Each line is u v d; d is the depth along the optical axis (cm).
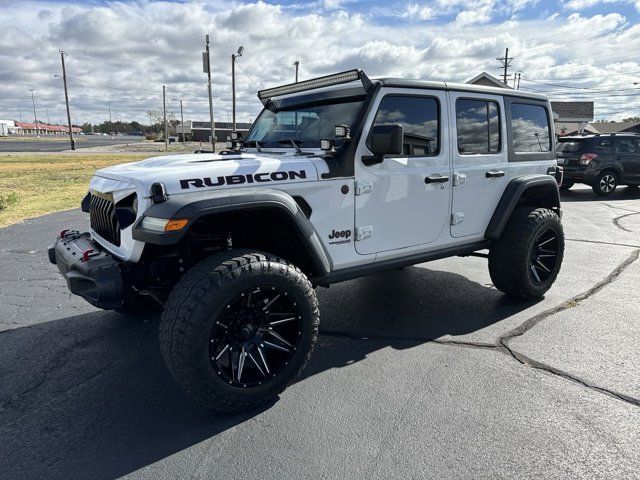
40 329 401
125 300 322
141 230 253
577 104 5200
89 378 319
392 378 311
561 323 398
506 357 338
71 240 351
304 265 323
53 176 2023
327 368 327
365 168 326
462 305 447
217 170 273
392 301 461
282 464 229
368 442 245
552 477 217
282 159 305
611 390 292
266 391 273
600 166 1212
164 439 251
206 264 258
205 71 2639
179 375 247
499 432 251
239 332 267
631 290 484
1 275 554
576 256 627
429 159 363
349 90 343
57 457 238
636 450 235
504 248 425
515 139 437
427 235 374
